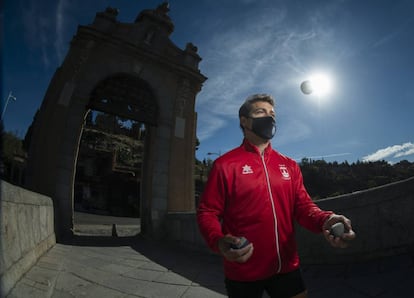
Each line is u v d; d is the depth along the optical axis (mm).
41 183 8383
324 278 3561
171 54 11867
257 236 1233
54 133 8836
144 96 11133
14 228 2730
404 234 3309
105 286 3539
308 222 1305
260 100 1459
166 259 5652
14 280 2461
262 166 1349
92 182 30125
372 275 3176
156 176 10453
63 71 9555
